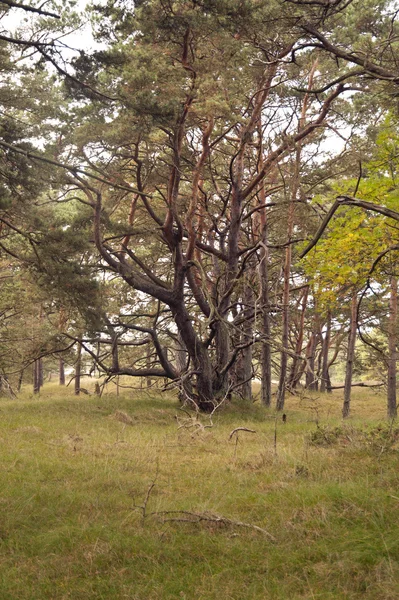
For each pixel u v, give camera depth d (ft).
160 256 94.63
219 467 35.96
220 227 94.89
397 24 47.65
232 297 92.48
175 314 74.33
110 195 80.38
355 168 73.26
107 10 57.11
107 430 52.70
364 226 48.26
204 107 58.13
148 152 69.82
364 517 23.75
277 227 95.86
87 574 20.93
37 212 65.05
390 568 19.30
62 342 85.87
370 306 79.82
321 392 132.67
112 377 90.27
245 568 20.98
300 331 112.88
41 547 23.21
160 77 57.77
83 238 54.29
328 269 50.88
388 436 36.96
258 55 61.31
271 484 30.22
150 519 25.72
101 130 63.98
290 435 50.93
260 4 41.22
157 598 19.11
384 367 105.29
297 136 72.49
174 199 70.18
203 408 75.82
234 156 72.54
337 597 18.43
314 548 21.71
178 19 52.01
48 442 44.55
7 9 39.93
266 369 87.61
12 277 99.35
